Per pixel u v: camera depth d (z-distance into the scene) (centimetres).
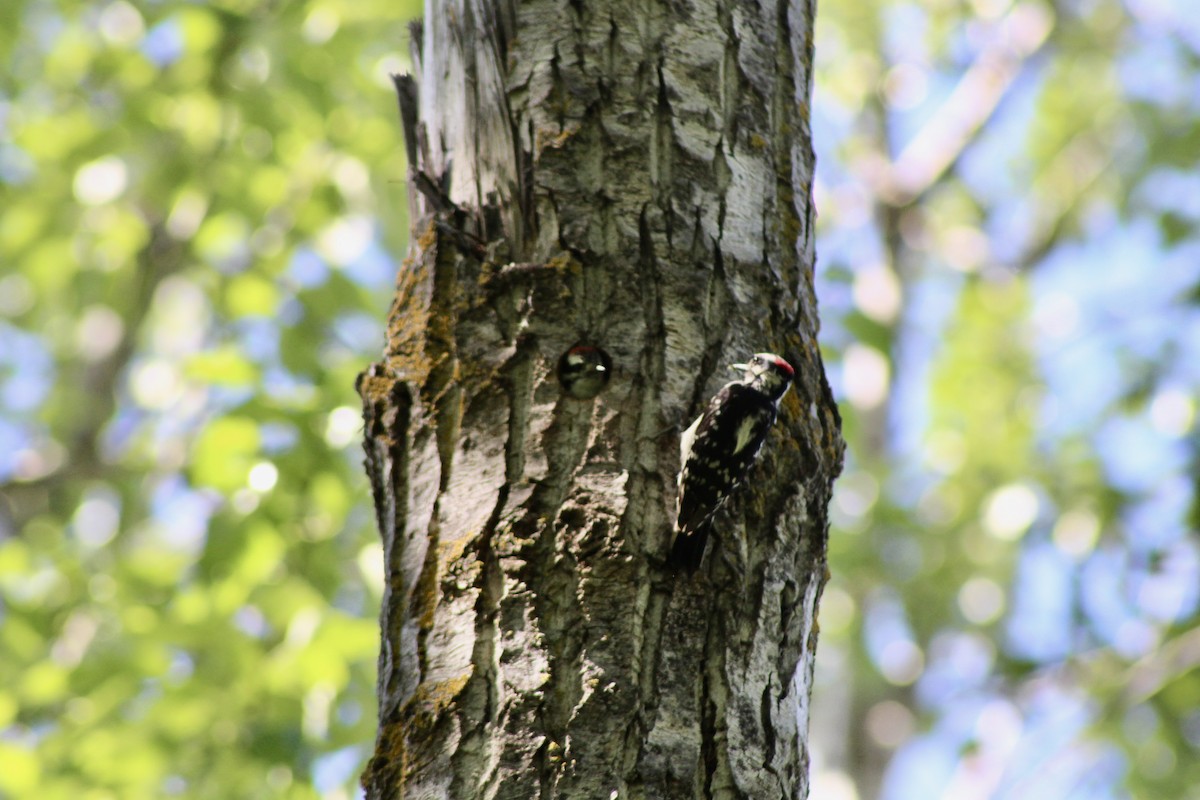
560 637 519
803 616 573
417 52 680
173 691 1020
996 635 1681
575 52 629
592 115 618
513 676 508
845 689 1752
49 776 1042
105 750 1027
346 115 1492
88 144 1448
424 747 504
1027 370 1830
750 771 512
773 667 543
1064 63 2158
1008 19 2203
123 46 1506
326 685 1015
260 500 1059
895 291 2097
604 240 598
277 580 1105
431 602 535
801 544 589
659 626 527
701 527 532
